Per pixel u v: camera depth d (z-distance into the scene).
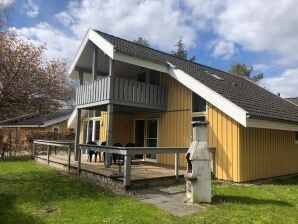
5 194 8.47
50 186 9.52
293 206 7.47
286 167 13.91
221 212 6.82
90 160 13.91
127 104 12.71
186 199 8.01
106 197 8.23
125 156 8.88
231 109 10.58
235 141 10.93
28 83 11.30
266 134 12.53
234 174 10.86
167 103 14.23
